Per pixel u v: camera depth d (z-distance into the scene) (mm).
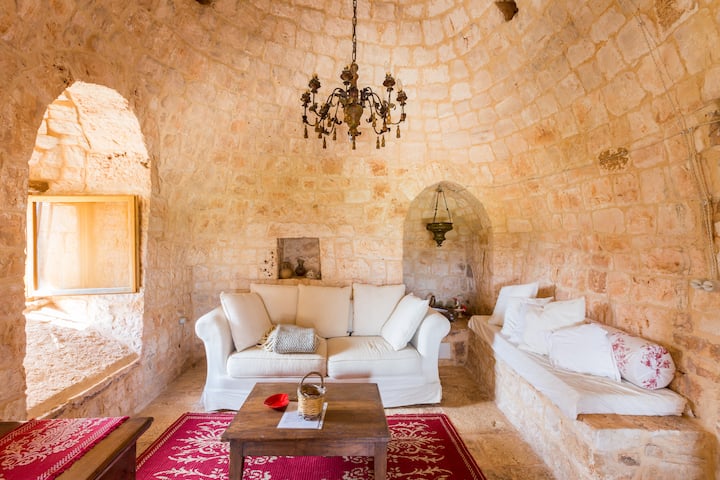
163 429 2521
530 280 3746
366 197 4027
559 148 2855
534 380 2361
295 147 3752
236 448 1688
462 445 2367
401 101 2012
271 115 3438
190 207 3604
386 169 3949
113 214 2855
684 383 1982
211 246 3939
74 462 1043
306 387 1965
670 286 2117
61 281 2846
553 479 2053
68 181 2855
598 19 2012
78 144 2770
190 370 3680
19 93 1639
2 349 1616
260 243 4023
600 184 2625
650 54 1873
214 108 3107
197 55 2674
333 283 4043
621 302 2520
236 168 3707
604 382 2121
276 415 1868
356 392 2189
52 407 1937
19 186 1694
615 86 2160
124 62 2266
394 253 4059
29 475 979
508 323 3113
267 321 3314
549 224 3406
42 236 2844
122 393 2568
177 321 3508
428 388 2943
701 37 1627
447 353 3930
